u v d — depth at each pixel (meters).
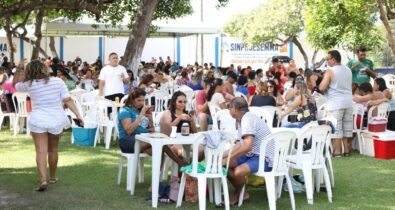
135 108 6.72
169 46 33.06
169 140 5.82
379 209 5.83
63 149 9.38
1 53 27.41
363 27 15.62
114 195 6.32
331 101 8.66
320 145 6.12
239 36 31.88
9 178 7.14
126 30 18.59
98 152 9.11
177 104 6.71
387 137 8.59
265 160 5.72
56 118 6.45
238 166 5.79
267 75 15.20
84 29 17.86
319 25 15.21
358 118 9.32
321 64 28.80
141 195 6.33
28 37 21.28
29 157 8.57
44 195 6.29
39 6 8.73
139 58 13.86
